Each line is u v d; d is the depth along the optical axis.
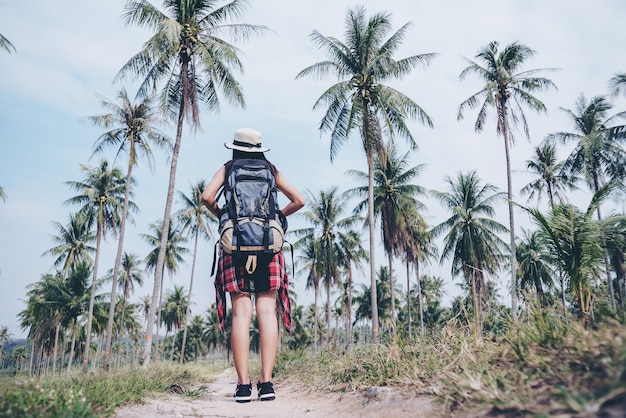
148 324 16.50
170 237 44.56
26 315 37.31
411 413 2.38
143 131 26.59
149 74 19.64
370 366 4.32
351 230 39.53
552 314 2.75
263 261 3.03
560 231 6.39
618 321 2.27
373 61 21.14
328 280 36.28
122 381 4.16
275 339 3.19
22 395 2.48
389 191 29.88
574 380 1.85
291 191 3.23
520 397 1.91
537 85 28.70
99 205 32.97
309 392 4.45
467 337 3.59
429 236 32.34
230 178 3.01
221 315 3.04
